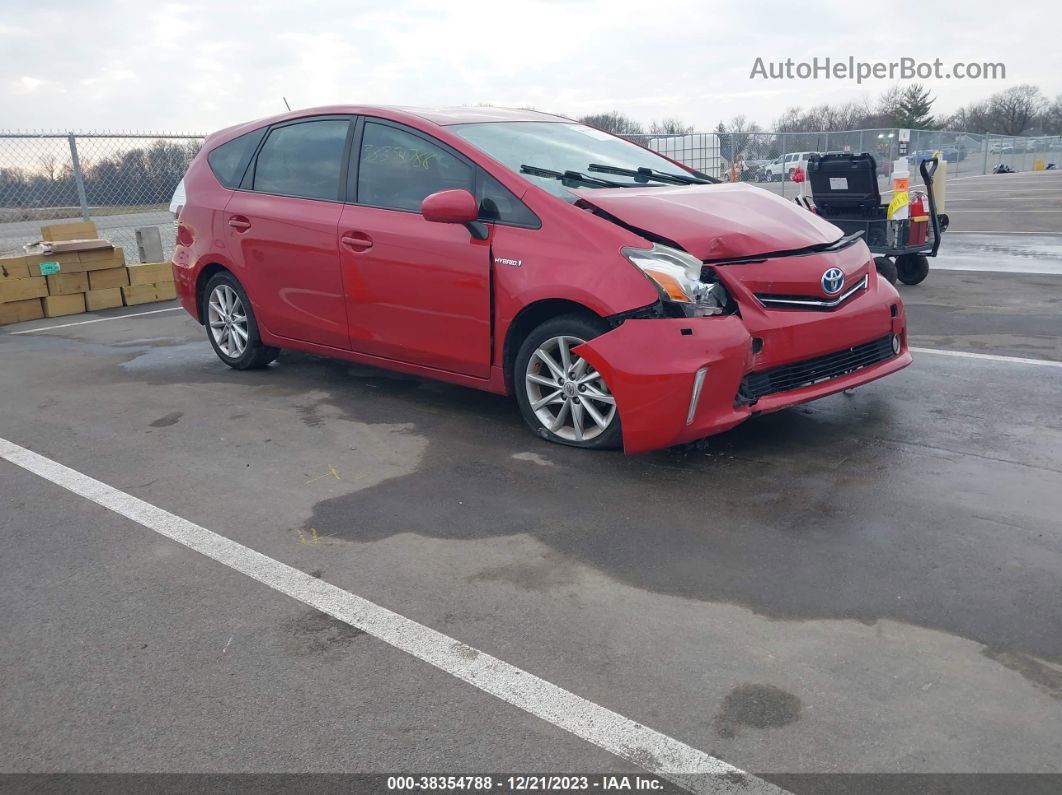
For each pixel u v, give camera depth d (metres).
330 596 2.93
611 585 2.95
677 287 3.67
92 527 3.52
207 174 5.86
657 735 2.21
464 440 4.43
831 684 2.38
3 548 3.35
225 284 5.80
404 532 3.40
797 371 4.02
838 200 8.67
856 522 3.36
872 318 4.20
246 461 4.23
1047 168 46.94
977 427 4.38
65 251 8.88
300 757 2.17
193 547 3.32
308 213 5.08
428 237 4.46
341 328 5.04
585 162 4.77
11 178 10.41
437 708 2.33
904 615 2.71
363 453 4.30
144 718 2.33
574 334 3.98
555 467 4.02
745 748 2.15
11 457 4.37
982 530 3.26
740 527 3.35
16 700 2.43
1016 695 2.32
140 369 6.21
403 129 4.76
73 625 2.80
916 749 2.13
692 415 3.66
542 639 2.64
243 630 2.74
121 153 11.16
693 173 5.24
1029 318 6.96
